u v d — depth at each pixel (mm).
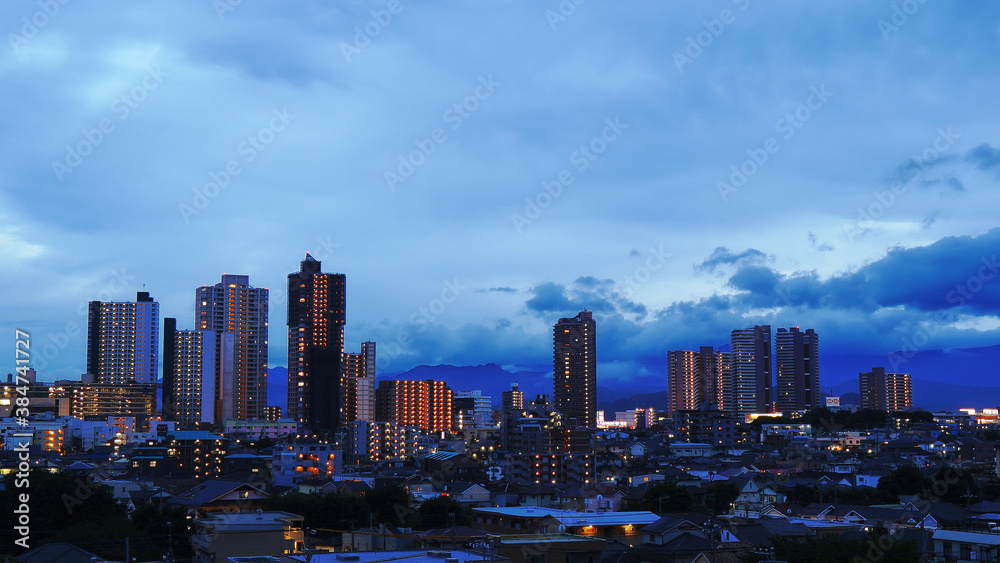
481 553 64875
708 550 84938
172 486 163750
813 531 100688
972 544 78062
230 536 72000
